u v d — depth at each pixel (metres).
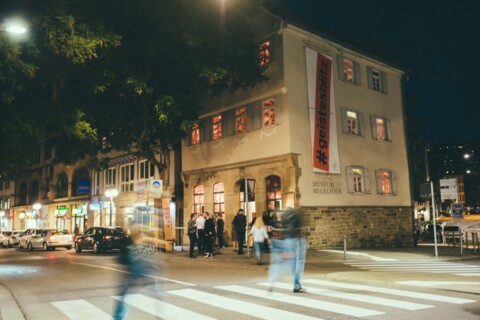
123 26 19.94
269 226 19.81
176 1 19.00
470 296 9.16
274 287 10.72
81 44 16.47
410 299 8.81
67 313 8.01
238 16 21.31
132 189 34.91
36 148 18.44
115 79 20.45
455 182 19.45
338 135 24.36
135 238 6.93
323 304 8.36
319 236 22.36
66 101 18.98
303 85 23.19
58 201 46.62
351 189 24.28
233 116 25.38
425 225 39.00
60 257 22.30
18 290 11.02
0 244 38.56
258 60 22.48
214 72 19.97
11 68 15.41
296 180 21.73
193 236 19.39
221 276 13.11
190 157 28.14
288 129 22.09
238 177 24.73
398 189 27.44
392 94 28.58
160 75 22.25
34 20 15.74
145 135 22.42
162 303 8.77
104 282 12.26
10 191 59.44
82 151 23.12
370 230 24.95
